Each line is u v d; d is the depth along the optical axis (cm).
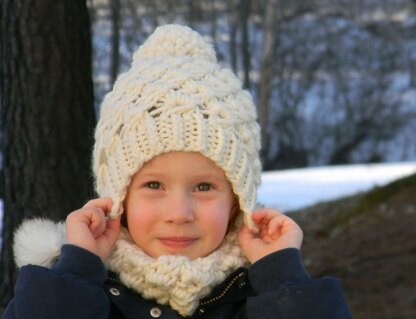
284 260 339
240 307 346
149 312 331
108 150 341
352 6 3406
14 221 609
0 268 618
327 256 1043
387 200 1192
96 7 2020
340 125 3219
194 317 337
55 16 599
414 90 3334
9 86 605
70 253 329
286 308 328
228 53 3127
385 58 3350
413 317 823
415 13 3419
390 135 3222
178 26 365
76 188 606
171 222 327
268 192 1514
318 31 3344
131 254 331
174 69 343
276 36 3212
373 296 902
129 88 343
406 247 1025
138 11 2239
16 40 600
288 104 3231
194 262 329
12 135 607
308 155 3192
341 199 1259
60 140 603
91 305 321
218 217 333
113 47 1476
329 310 329
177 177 330
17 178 606
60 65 601
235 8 2953
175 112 331
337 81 3284
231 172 336
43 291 319
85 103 612
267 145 3072
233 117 339
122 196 338
